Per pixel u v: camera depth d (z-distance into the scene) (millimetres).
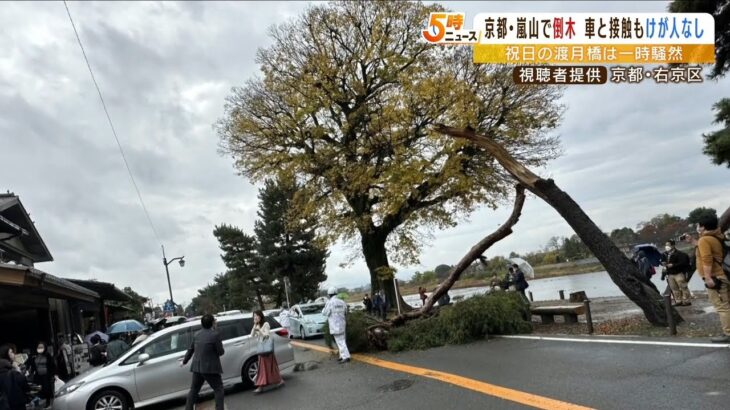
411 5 22844
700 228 7941
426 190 21359
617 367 7348
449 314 12344
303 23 23500
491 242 14148
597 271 42719
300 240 48594
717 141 12477
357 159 21844
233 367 10320
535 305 18297
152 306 75875
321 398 8305
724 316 7613
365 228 22172
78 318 25594
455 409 6438
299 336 21344
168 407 9945
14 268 9109
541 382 7137
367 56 22141
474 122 19359
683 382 6152
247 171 25266
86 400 9070
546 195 11266
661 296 10117
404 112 19609
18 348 16250
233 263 58656
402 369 9758
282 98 23719
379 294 22625
